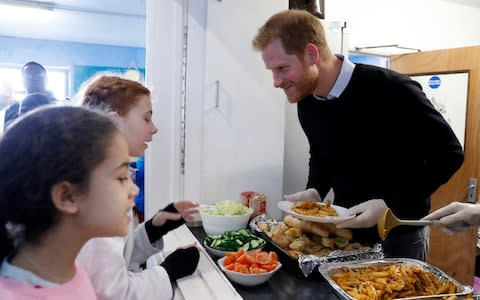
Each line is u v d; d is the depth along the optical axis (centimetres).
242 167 187
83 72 404
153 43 175
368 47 276
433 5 303
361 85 134
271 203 193
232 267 107
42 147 54
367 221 112
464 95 251
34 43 388
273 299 98
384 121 132
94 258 82
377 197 138
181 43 178
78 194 57
